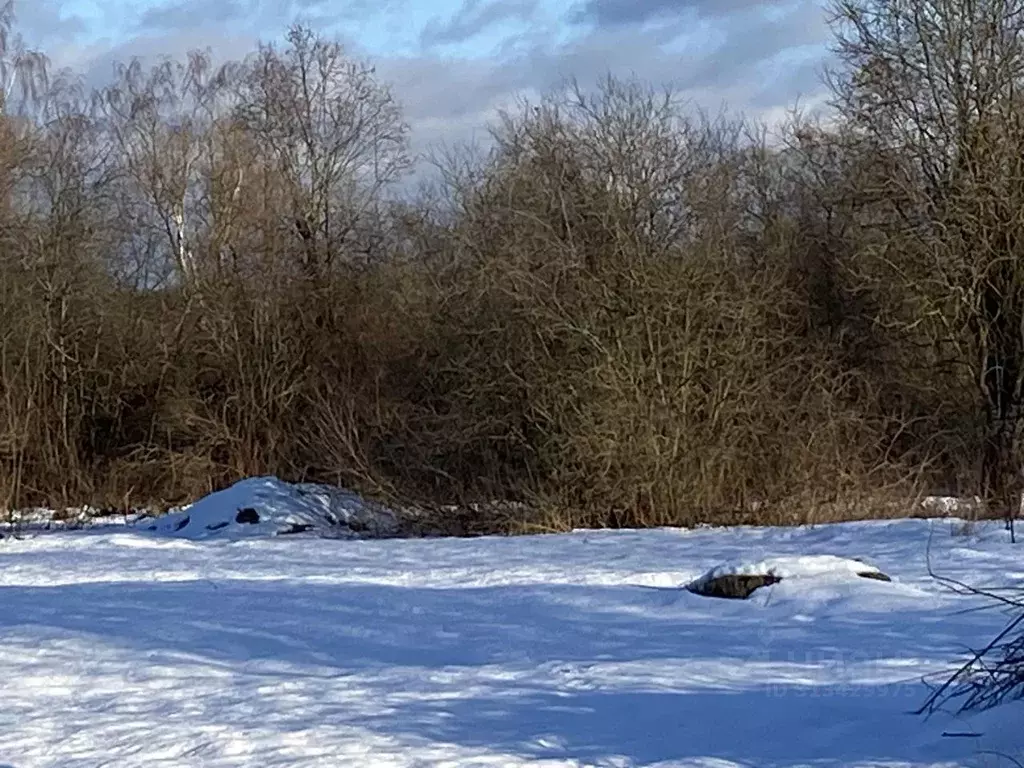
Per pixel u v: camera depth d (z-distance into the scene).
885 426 28.41
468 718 9.41
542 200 30.22
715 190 29.84
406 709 9.82
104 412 39.06
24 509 36.84
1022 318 27.45
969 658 10.80
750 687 10.18
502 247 29.94
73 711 10.27
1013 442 26.75
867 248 28.73
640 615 14.55
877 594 14.90
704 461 27.69
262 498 29.62
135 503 36.72
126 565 21.95
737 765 7.74
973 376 28.02
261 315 37.28
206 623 14.58
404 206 37.91
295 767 8.20
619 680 10.70
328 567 20.86
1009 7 27.94
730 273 28.88
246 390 36.81
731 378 27.92
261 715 9.84
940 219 28.03
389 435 29.97
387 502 29.23
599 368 27.81
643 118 30.31
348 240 38.28
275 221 38.47
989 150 27.84
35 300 38.66
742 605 14.93
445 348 30.45
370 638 13.44
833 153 33.03
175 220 41.75
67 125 39.91
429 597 16.58
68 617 15.14
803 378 28.59
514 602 15.87
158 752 8.83
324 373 35.78
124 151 42.03
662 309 28.14
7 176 39.00
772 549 21.39
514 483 28.81
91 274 39.72
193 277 39.16
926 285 27.91
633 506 27.66
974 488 26.45
